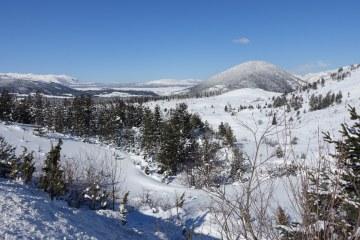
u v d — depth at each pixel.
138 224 13.81
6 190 9.97
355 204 3.95
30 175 15.29
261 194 3.48
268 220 3.63
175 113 65.81
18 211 8.06
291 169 3.34
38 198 10.12
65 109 75.00
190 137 52.22
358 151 5.87
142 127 72.56
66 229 8.13
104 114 75.69
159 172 43.41
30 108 73.44
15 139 36.28
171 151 43.91
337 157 3.73
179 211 15.80
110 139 67.38
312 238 3.09
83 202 15.56
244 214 3.35
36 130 43.56
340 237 3.37
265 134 3.44
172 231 13.19
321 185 4.01
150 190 28.62
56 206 10.14
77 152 37.72
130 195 24.19
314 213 3.21
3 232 6.61
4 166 15.97
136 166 41.84
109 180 24.27
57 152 15.10
